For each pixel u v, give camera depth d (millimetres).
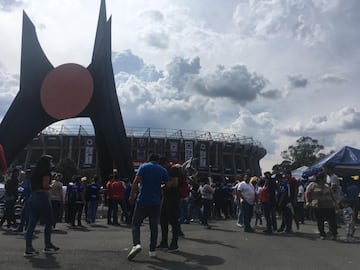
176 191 9625
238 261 8336
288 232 14094
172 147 88500
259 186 16594
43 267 7391
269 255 9156
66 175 57688
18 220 17734
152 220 8625
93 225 16969
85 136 87875
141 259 8359
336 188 14148
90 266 7543
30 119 33938
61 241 11211
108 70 33688
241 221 16500
